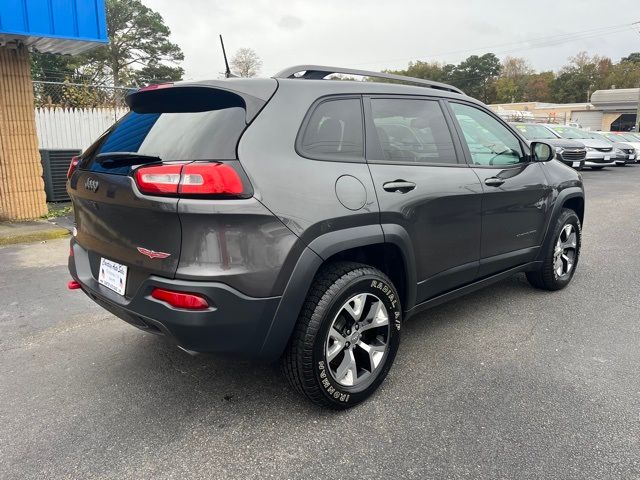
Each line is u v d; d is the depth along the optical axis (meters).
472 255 3.62
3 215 7.99
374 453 2.44
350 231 2.65
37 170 8.19
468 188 3.44
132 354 3.52
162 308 2.34
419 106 3.36
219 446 2.50
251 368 3.31
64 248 6.58
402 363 3.37
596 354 3.49
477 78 90.81
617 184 14.48
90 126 11.80
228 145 2.39
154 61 46.78
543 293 4.78
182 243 2.28
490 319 4.12
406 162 3.12
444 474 2.29
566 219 4.64
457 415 2.76
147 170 2.31
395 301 2.96
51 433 2.61
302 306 2.58
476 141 3.75
